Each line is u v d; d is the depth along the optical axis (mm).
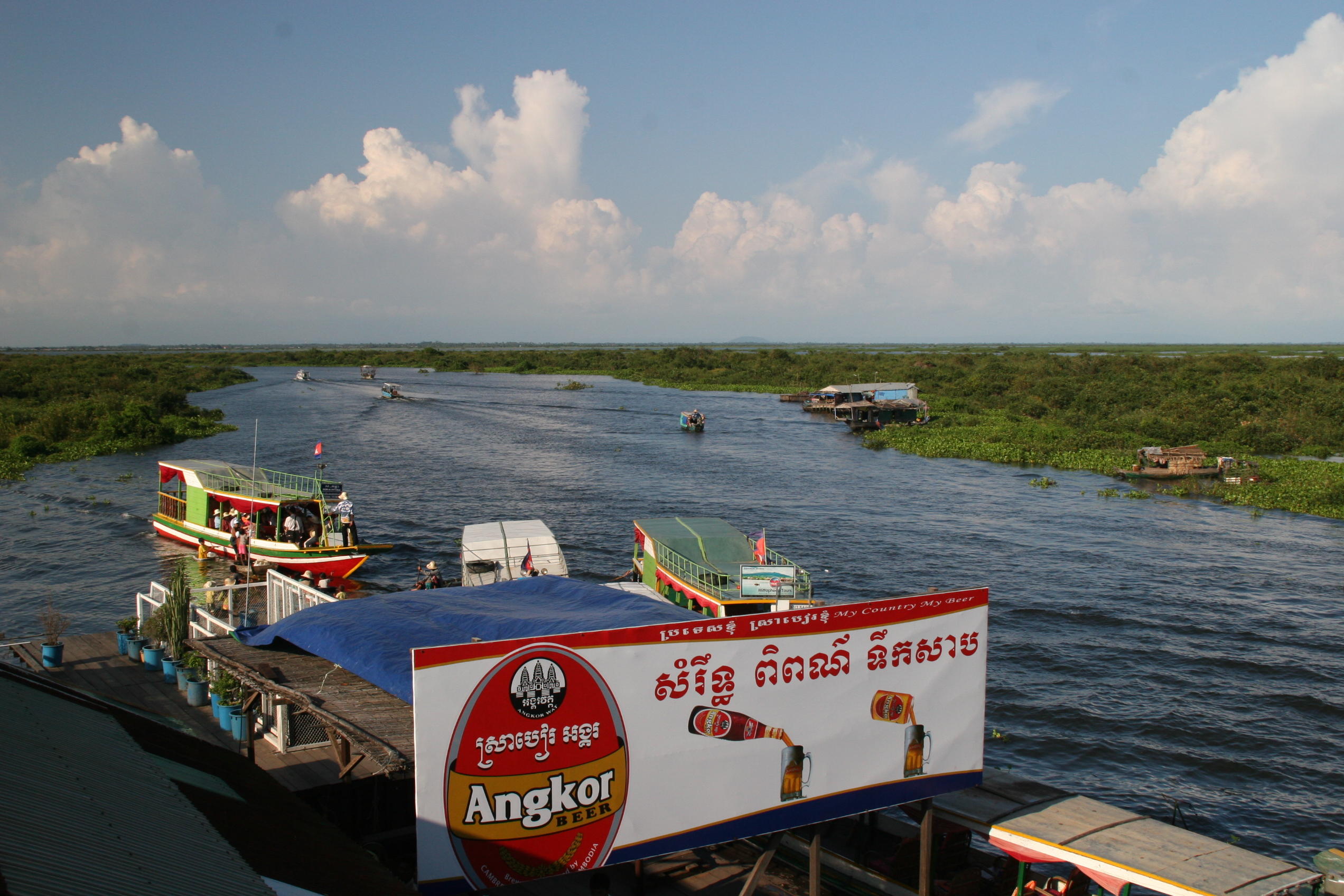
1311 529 42469
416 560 34844
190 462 38625
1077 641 26859
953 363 151875
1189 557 36812
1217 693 23281
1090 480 56719
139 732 10320
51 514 41875
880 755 11055
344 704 10828
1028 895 12195
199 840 7605
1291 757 20062
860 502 47375
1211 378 104562
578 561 34750
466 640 12227
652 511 43969
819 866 11141
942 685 11383
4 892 5273
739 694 10188
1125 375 111938
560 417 89688
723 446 69625
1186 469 57000
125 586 30750
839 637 10688
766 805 10445
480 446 67312
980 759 11695
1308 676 24453
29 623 26438
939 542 38688
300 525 32594
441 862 8859
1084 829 10922
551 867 9398
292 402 105562
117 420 64438
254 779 10516
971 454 64938
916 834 13000
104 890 5898
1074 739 20766
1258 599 31156
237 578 31188
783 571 22578
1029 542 39000
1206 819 17609
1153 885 9805
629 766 9688
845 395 95875
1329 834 17172
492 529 29234
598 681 9461
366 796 13219
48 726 8914
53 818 6707
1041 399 96562
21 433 65688
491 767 9023
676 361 167750
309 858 8414
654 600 15195
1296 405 83500
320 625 12828
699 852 13359
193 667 16641
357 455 61844
